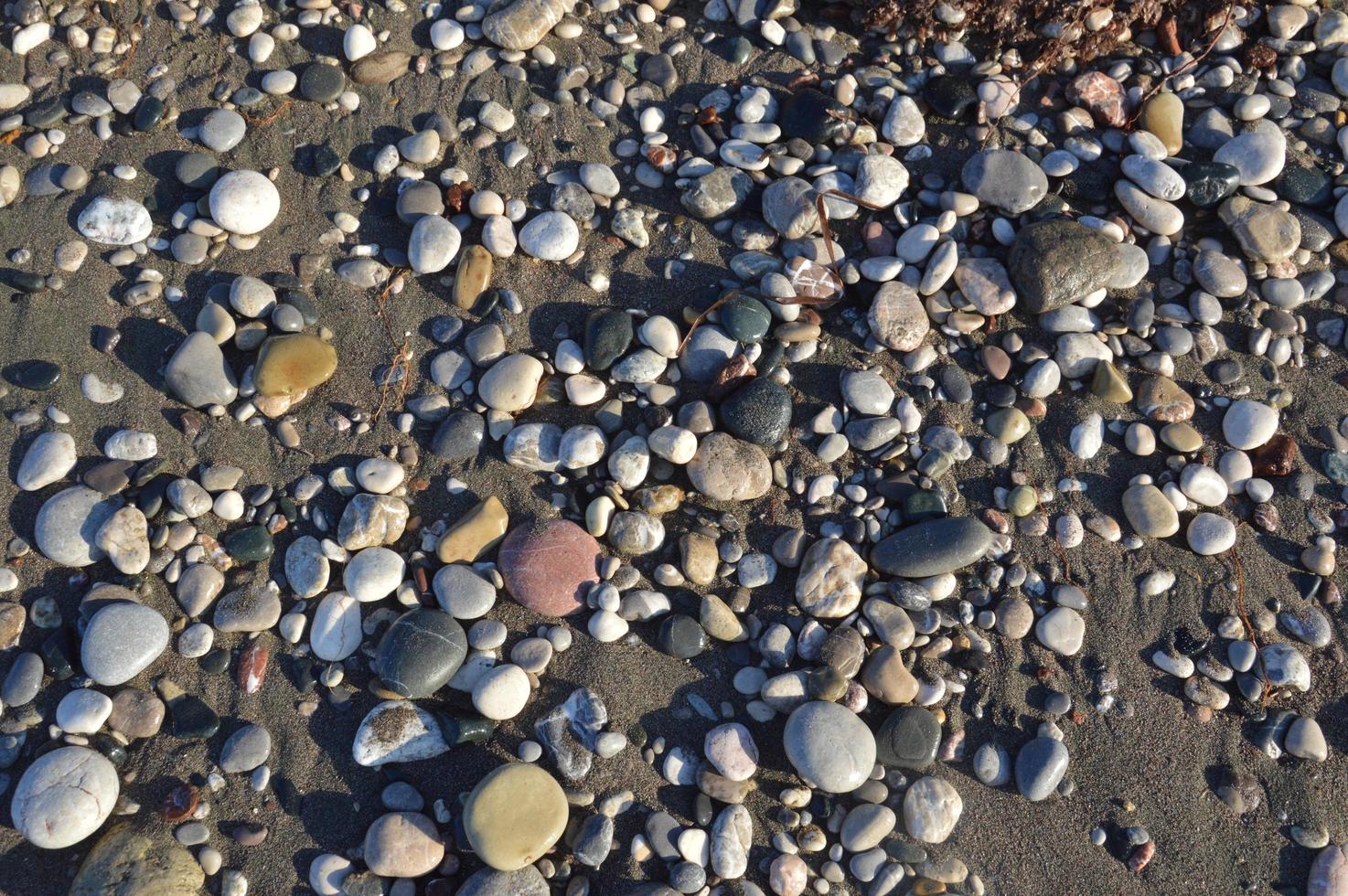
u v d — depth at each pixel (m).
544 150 0.99
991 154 0.98
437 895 0.86
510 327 0.95
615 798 0.88
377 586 0.90
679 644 0.90
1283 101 1.01
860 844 0.87
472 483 0.93
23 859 0.86
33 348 0.93
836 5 1.02
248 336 0.94
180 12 1.00
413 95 0.99
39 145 0.96
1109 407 0.95
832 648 0.90
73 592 0.90
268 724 0.88
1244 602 0.92
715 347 0.94
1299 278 0.98
